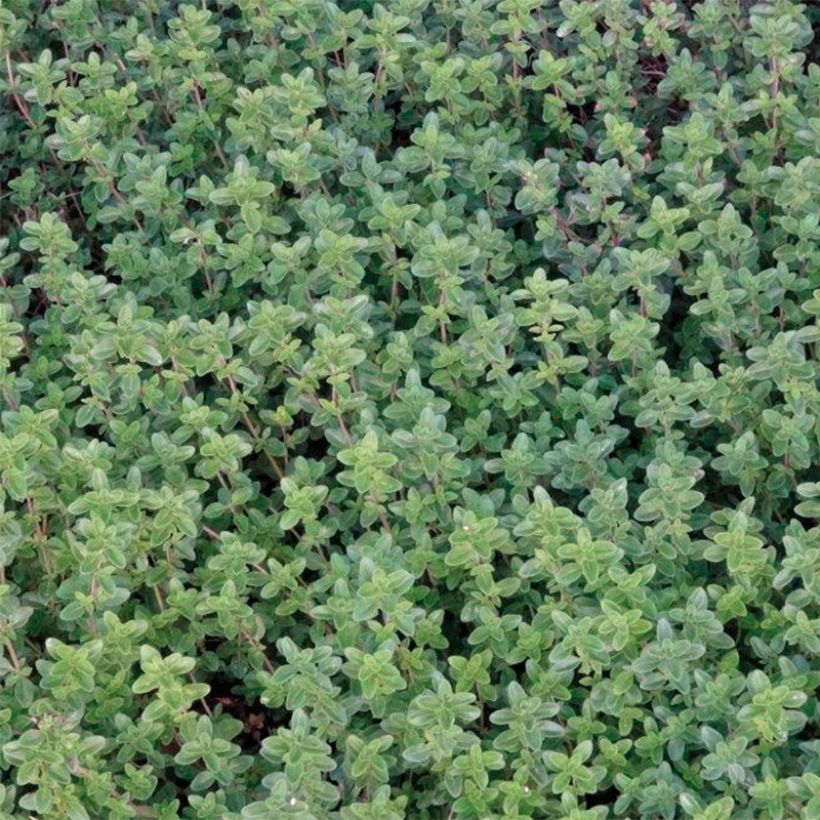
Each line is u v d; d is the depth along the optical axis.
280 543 0.57
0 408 0.58
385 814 0.46
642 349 0.55
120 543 0.50
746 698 0.47
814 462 0.55
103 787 0.48
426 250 0.56
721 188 0.58
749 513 0.52
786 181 0.57
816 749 0.47
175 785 0.52
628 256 0.56
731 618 0.51
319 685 0.47
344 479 0.52
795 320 0.57
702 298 0.61
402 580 0.48
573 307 0.56
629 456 0.55
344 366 0.53
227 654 0.53
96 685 0.50
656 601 0.50
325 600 0.52
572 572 0.49
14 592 0.54
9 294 0.61
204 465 0.53
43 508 0.54
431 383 0.56
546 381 0.58
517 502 0.51
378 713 0.48
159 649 0.54
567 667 0.48
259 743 0.55
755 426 0.55
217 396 0.59
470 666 0.49
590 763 0.50
